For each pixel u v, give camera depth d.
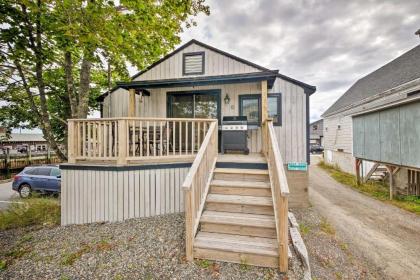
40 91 6.07
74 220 4.94
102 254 3.43
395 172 8.02
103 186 4.83
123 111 8.38
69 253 3.56
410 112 6.88
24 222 5.13
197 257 3.15
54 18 5.50
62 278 2.95
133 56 6.27
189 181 3.10
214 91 7.48
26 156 17.73
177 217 4.70
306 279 2.75
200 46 7.80
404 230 5.12
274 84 7.02
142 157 4.92
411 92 9.10
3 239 4.27
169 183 5.07
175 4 5.69
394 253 4.07
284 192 2.74
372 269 3.55
